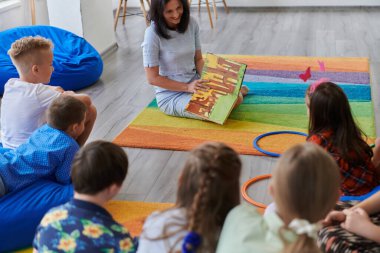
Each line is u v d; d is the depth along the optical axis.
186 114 3.23
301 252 1.10
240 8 6.81
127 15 6.54
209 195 1.25
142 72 4.29
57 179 2.22
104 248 1.46
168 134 3.04
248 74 4.05
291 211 1.21
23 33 4.10
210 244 1.27
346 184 2.02
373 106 3.37
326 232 1.65
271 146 2.85
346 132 2.00
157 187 2.50
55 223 1.47
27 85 2.44
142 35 5.57
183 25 3.18
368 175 2.03
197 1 6.80
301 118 3.21
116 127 3.19
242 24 5.91
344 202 1.84
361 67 4.13
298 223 1.14
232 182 1.29
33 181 2.18
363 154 2.03
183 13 3.16
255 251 1.17
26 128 2.43
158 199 2.39
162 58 3.27
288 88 3.72
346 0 6.57
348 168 2.01
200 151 1.31
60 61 3.81
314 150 1.21
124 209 2.30
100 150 1.54
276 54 4.61
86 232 1.46
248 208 1.30
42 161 2.15
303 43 4.95
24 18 4.86
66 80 3.75
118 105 3.55
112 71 4.33
